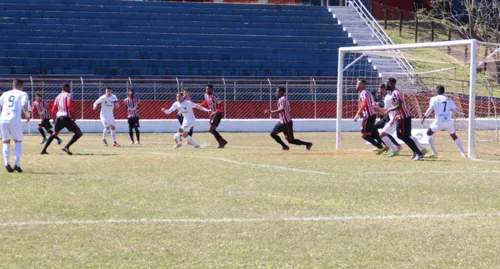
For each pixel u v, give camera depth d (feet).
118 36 163.02
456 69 144.05
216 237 33.50
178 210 40.42
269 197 45.06
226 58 161.27
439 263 28.89
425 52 120.16
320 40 173.17
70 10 171.42
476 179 54.19
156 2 177.99
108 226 35.86
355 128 140.56
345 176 55.93
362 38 176.96
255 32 172.76
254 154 76.95
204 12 179.01
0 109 58.08
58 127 75.97
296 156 74.28
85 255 29.99
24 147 89.20
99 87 136.26
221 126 134.62
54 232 34.37
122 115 139.23
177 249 31.14
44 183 51.31
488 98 132.46
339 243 32.37
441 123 73.97
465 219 37.99
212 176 55.83
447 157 75.36
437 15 205.36
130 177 55.16
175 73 153.58
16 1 169.78
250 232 34.60
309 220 37.63
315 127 138.00
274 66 160.76
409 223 36.86
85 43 159.43
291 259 29.50
